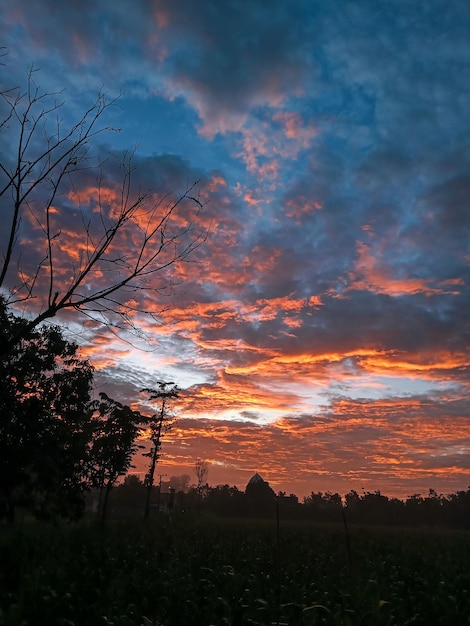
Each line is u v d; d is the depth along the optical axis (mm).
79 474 19344
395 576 10969
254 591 8656
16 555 11508
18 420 9023
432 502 74000
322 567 12156
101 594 8359
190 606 7996
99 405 25469
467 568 12477
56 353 20953
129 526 24641
